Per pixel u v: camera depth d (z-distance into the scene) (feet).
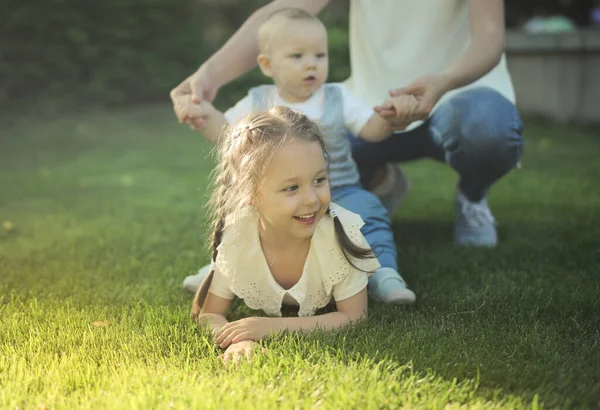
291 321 6.77
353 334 6.65
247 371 5.81
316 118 8.76
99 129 25.82
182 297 8.13
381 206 8.63
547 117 24.66
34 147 22.45
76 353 6.34
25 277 8.99
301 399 5.35
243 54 9.21
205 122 8.61
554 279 8.50
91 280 8.90
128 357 6.25
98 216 12.99
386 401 5.28
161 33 32.12
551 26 28.07
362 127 8.78
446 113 9.46
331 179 8.64
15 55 29.63
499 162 9.49
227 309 7.59
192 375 5.84
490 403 5.30
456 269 9.18
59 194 15.25
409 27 9.76
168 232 11.63
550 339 6.42
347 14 28.86
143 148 22.11
